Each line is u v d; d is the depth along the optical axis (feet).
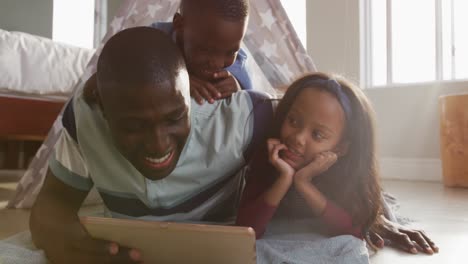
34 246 3.04
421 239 3.37
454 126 7.47
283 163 2.82
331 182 3.12
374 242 3.36
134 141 2.03
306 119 2.83
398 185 7.84
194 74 3.05
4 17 11.64
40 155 5.12
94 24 13.85
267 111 3.01
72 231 2.47
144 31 2.09
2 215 4.66
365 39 9.47
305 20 10.00
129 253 2.24
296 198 3.17
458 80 8.41
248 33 4.91
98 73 2.06
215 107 2.93
